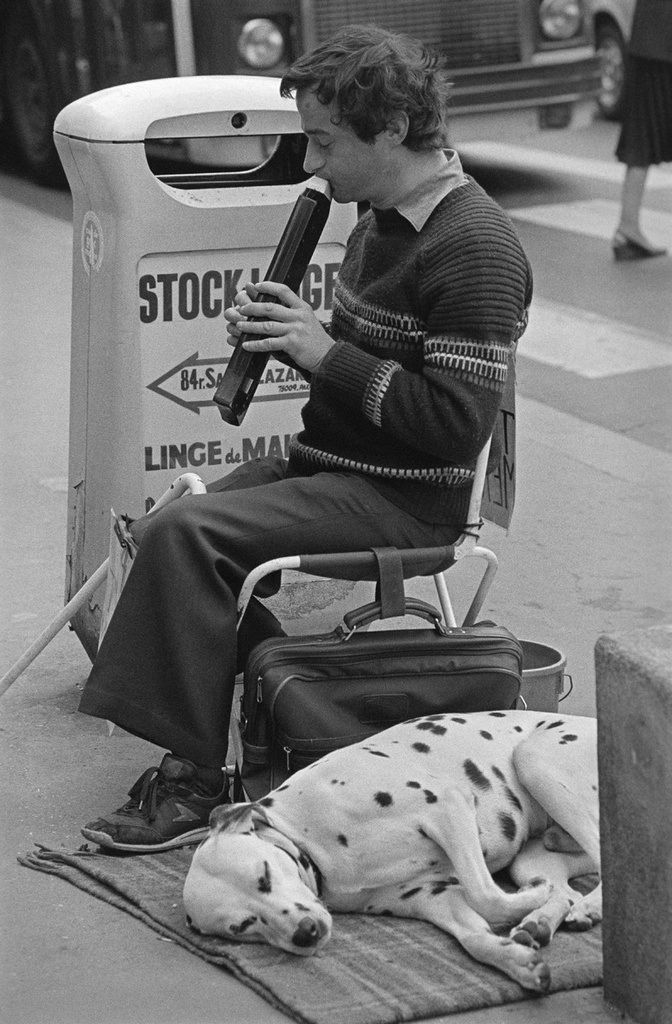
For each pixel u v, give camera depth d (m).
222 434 5.13
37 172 13.42
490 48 11.78
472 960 3.50
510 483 4.36
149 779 4.13
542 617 5.77
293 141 5.07
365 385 3.95
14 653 5.46
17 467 7.34
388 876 3.69
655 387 8.45
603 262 10.97
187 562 3.98
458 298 3.90
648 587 6.05
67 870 3.98
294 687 3.90
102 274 4.89
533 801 3.86
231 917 3.46
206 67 10.77
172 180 4.94
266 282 4.20
